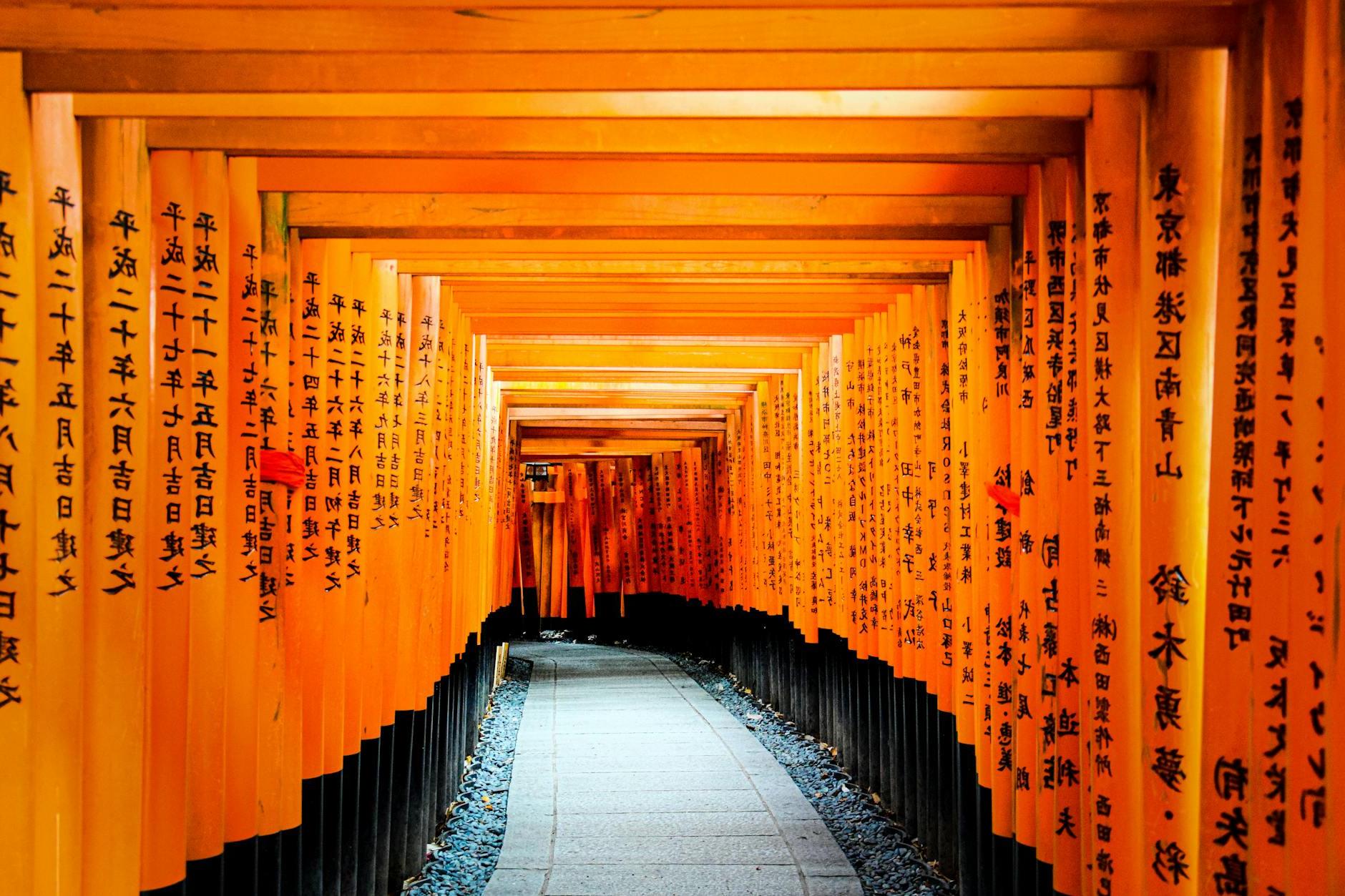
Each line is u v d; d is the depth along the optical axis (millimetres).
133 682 3207
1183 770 3115
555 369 10359
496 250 5402
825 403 8773
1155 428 3160
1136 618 3439
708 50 2838
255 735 4055
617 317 8203
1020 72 3186
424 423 6234
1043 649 4121
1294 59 2547
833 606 8961
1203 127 3119
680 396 13016
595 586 20141
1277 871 2541
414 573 6215
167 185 3646
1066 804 4004
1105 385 3477
